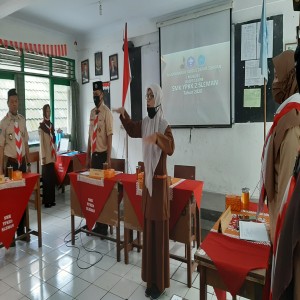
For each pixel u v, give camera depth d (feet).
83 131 18.34
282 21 10.87
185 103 13.53
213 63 12.52
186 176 8.75
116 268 7.67
